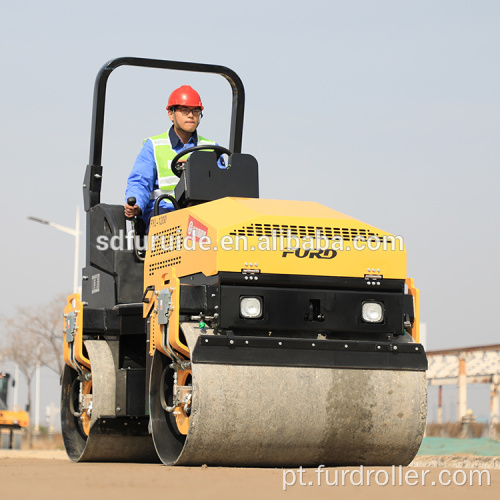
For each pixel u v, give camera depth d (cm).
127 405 2611
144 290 2555
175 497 1485
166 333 2283
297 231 2267
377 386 2252
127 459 2775
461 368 6400
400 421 2256
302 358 2206
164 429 2341
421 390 2283
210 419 2127
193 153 2597
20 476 1867
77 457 2825
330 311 2258
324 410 2205
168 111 2892
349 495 1577
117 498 1463
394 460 2311
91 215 2959
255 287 2220
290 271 2241
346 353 2241
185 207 2638
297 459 2252
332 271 2269
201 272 2272
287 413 2177
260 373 2173
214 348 2156
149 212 2828
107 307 2767
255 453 2198
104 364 2633
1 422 8725
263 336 2231
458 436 6122
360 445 2259
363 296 2286
